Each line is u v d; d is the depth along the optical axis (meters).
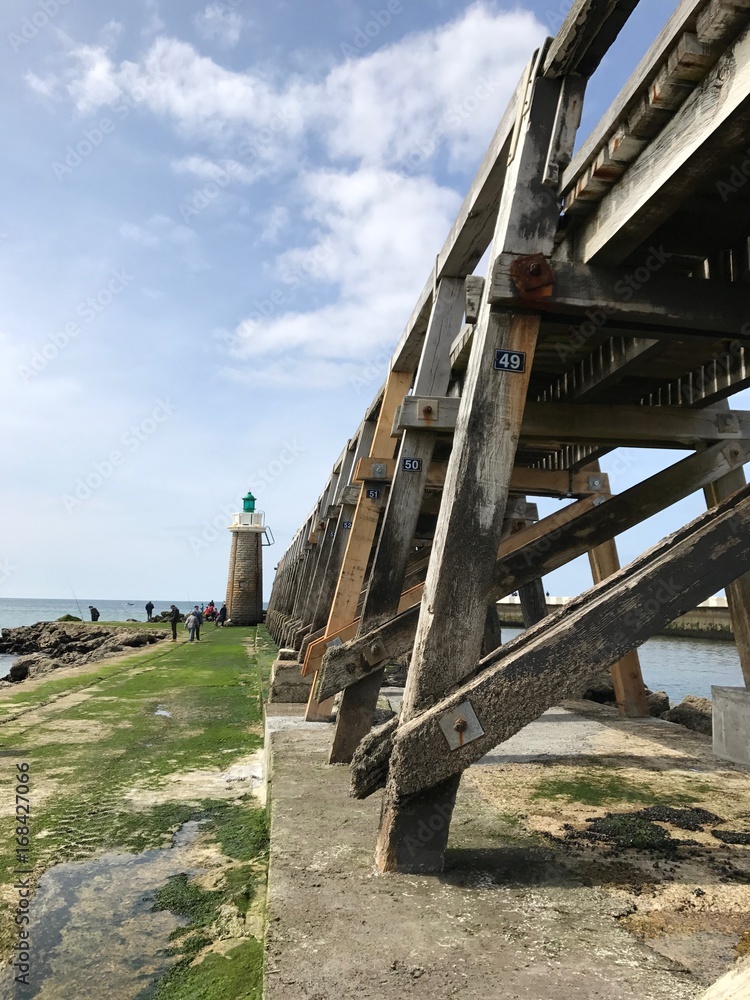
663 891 2.85
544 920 2.59
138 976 3.08
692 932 2.49
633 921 2.58
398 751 2.96
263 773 6.61
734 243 3.81
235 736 8.50
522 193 3.25
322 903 2.74
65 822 5.27
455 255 5.28
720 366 5.39
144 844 4.79
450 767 2.92
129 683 13.59
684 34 2.47
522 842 3.48
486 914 2.64
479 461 3.12
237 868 4.32
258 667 16.20
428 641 3.05
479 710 2.88
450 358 5.64
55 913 3.72
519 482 8.18
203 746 7.95
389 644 5.57
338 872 3.08
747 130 2.49
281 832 3.71
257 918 3.63
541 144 3.28
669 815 3.95
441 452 8.91
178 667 16.77
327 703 7.68
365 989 2.11
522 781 4.80
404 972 2.21
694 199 3.38
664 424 5.78
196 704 10.96
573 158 3.32
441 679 3.04
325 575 11.51
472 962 2.27
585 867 3.13
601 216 3.25
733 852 3.34
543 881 2.97
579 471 8.30
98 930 3.52
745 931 2.50
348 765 5.45
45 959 3.24
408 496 5.84
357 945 2.39
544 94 3.29
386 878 3.00
